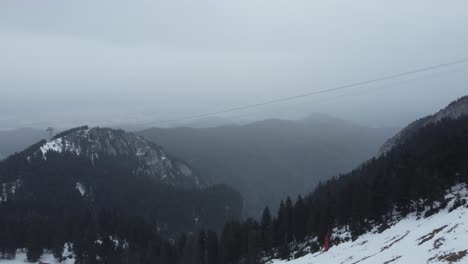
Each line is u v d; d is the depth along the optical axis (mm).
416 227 54094
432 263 35188
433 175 70625
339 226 83500
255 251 86375
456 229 41406
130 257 116250
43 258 119062
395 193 70562
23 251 124500
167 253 108438
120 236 137500
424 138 111000
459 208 52156
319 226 79188
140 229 139750
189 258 99750
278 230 94688
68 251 125375
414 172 70938
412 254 40344
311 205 95000
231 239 98562
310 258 65188
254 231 89750
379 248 51031
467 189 64812
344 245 64125
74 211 186375
